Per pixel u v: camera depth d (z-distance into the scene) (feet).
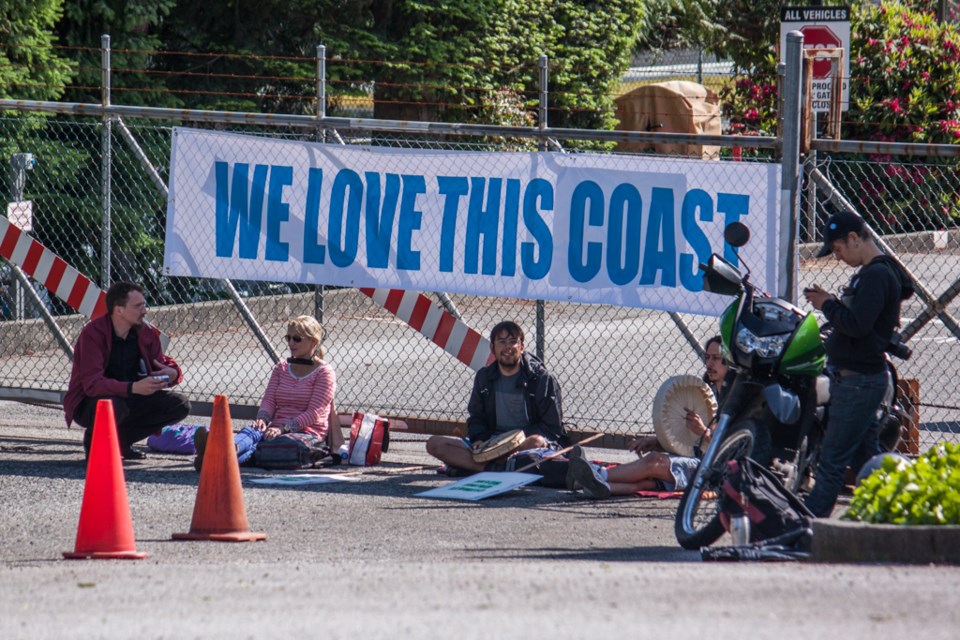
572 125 257.75
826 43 176.24
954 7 290.97
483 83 237.66
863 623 52.60
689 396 104.78
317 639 51.90
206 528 85.56
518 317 203.31
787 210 104.27
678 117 227.20
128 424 114.73
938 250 191.01
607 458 121.70
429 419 118.83
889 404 88.58
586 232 111.55
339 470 111.86
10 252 130.72
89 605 60.64
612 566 69.67
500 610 56.44
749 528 74.38
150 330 116.26
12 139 183.62
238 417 125.90
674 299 108.68
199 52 224.53
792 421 78.54
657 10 304.91
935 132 219.41
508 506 97.04
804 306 150.92
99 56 207.31
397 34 235.40
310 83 228.63
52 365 173.58
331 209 119.75
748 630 51.57
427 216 116.78
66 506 96.68
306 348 115.55
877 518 69.15
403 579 65.82
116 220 199.82
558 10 254.68
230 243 122.83
